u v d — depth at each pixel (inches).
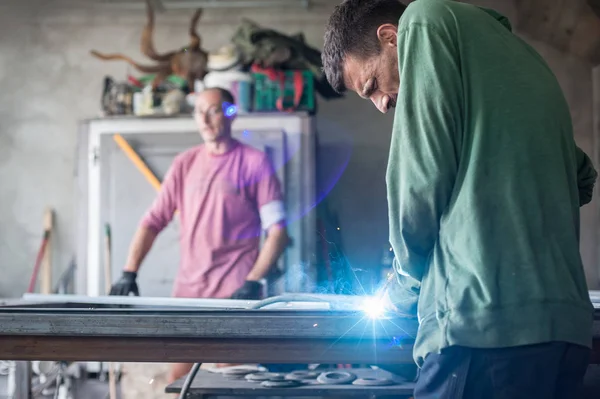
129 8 217.9
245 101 177.2
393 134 48.2
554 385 44.5
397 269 53.7
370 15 53.5
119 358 54.8
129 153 174.2
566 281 44.8
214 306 79.4
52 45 218.2
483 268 44.3
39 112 217.3
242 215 149.6
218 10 217.5
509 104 46.7
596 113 212.1
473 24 48.8
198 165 152.3
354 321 53.2
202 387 81.1
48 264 211.5
